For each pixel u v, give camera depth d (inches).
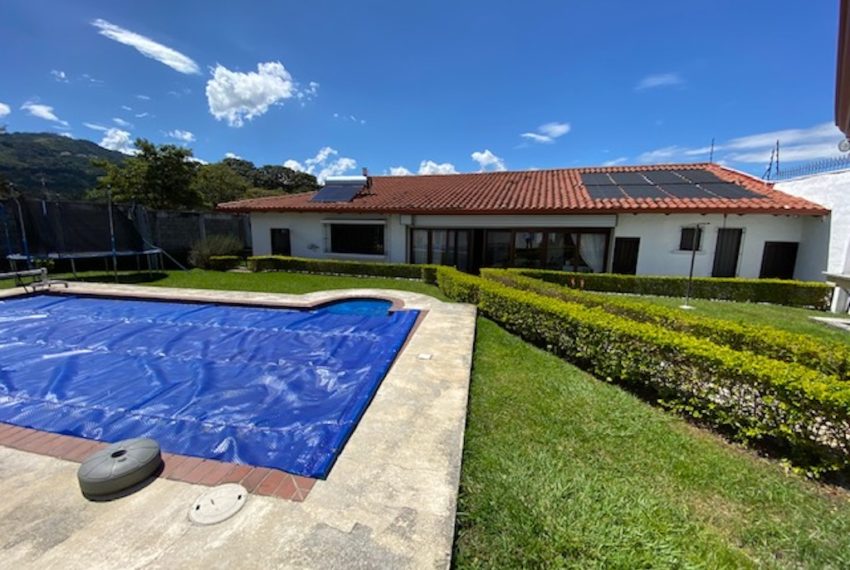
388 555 81.0
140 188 945.5
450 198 638.5
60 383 190.1
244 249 818.2
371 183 804.6
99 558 79.8
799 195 483.2
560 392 176.6
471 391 177.0
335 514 93.7
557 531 90.0
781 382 126.3
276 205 668.7
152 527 88.7
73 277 529.7
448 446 125.9
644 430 143.3
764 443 137.2
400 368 198.2
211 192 1355.8
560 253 569.6
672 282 460.8
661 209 485.7
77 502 97.7
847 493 111.7
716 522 97.4
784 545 90.1
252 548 82.5
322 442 128.0
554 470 116.0
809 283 414.6
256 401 169.0
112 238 528.7
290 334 276.5
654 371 170.9
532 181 710.5
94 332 282.8
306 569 76.9
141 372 205.0
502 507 98.5
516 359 223.0
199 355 232.7
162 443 133.3
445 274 447.2
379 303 392.8
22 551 81.9
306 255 692.7
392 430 136.2
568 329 221.6
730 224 494.3
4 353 235.9
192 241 754.8
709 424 151.3
